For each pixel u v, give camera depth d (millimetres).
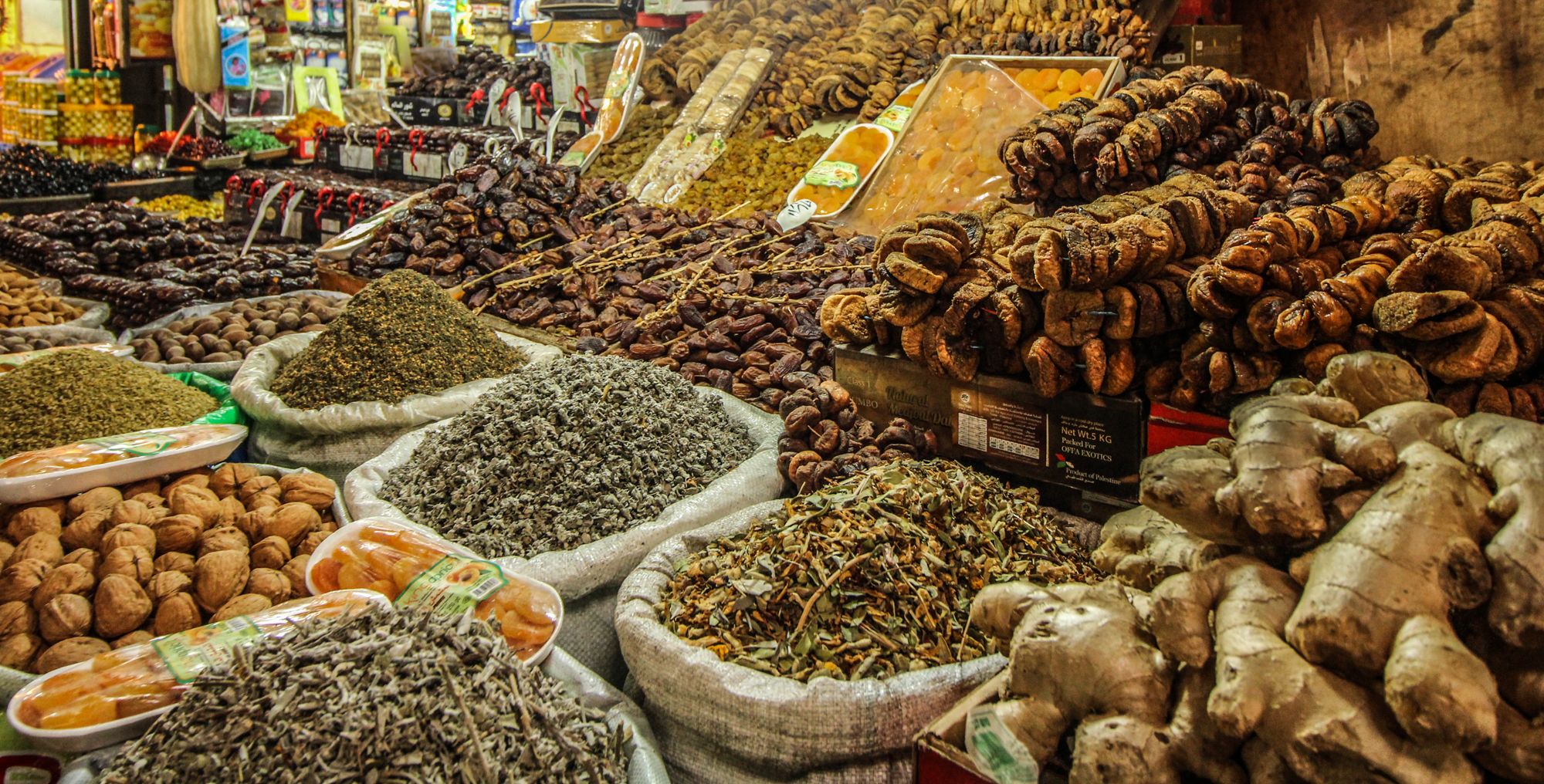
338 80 9164
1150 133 3027
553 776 1521
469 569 2059
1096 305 2115
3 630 2020
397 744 1441
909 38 5188
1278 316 1920
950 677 1707
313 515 2396
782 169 4867
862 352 2590
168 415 2885
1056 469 2305
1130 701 1284
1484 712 1037
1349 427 1321
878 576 1886
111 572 2102
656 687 1848
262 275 4441
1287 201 2670
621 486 2443
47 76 9078
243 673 1579
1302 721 1130
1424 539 1140
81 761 1660
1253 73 4742
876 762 1720
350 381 2996
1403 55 4117
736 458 2713
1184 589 1291
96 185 6906
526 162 4535
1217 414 2076
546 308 3881
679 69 5715
